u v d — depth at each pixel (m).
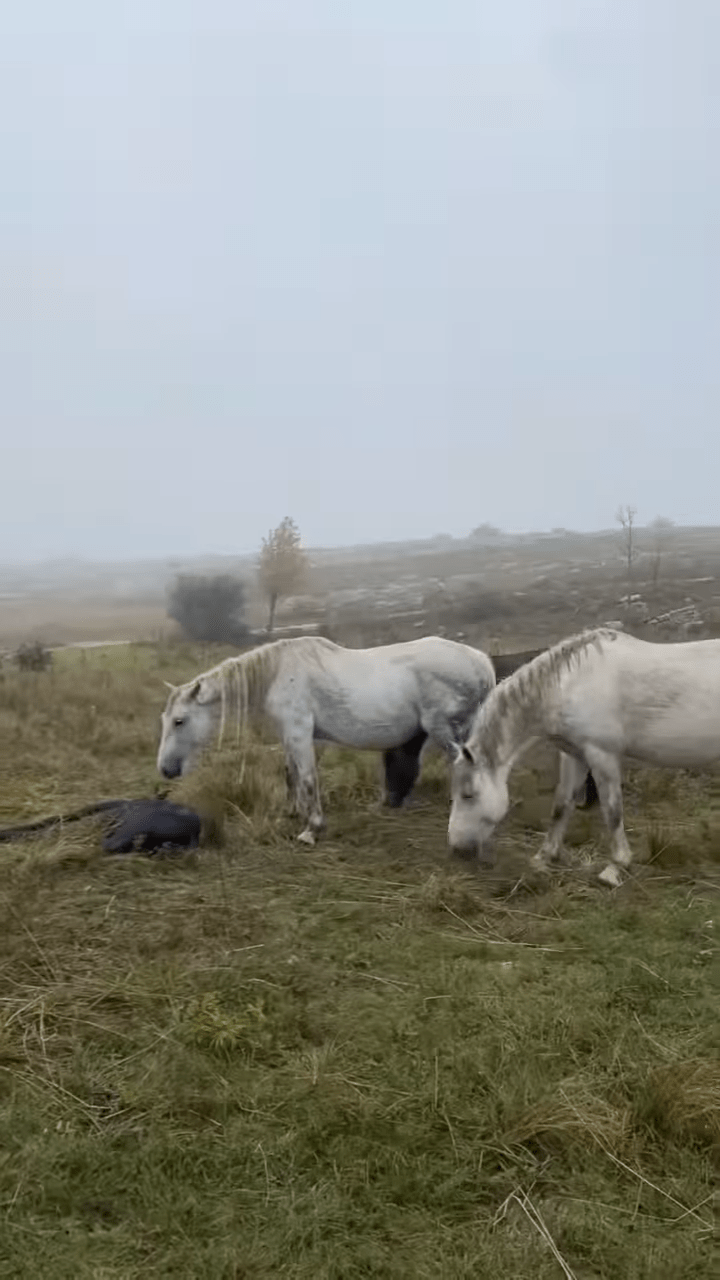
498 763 6.18
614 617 16.77
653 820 7.42
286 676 7.11
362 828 7.38
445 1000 4.36
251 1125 3.38
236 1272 2.67
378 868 6.36
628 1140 3.24
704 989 4.45
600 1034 4.02
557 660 6.10
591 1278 2.70
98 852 6.57
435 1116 3.42
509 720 6.14
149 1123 3.41
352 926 5.35
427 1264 2.71
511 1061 3.73
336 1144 3.24
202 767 9.04
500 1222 2.90
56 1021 4.20
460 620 18.73
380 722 7.28
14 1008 4.31
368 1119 3.34
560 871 6.27
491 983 4.54
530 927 5.25
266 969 4.73
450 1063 3.77
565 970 4.73
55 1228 2.87
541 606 19.38
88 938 5.16
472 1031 4.08
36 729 11.16
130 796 8.54
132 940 5.12
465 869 6.37
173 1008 4.27
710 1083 3.48
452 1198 3.01
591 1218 2.90
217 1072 3.74
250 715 7.23
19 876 6.05
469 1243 2.79
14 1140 3.27
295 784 7.19
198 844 6.82
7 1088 3.63
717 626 14.39
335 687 7.15
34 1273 2.66
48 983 4.59
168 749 7.21
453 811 6.22
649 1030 4.07
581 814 7.75
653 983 4.49
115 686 13.91
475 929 5.31
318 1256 2.72
